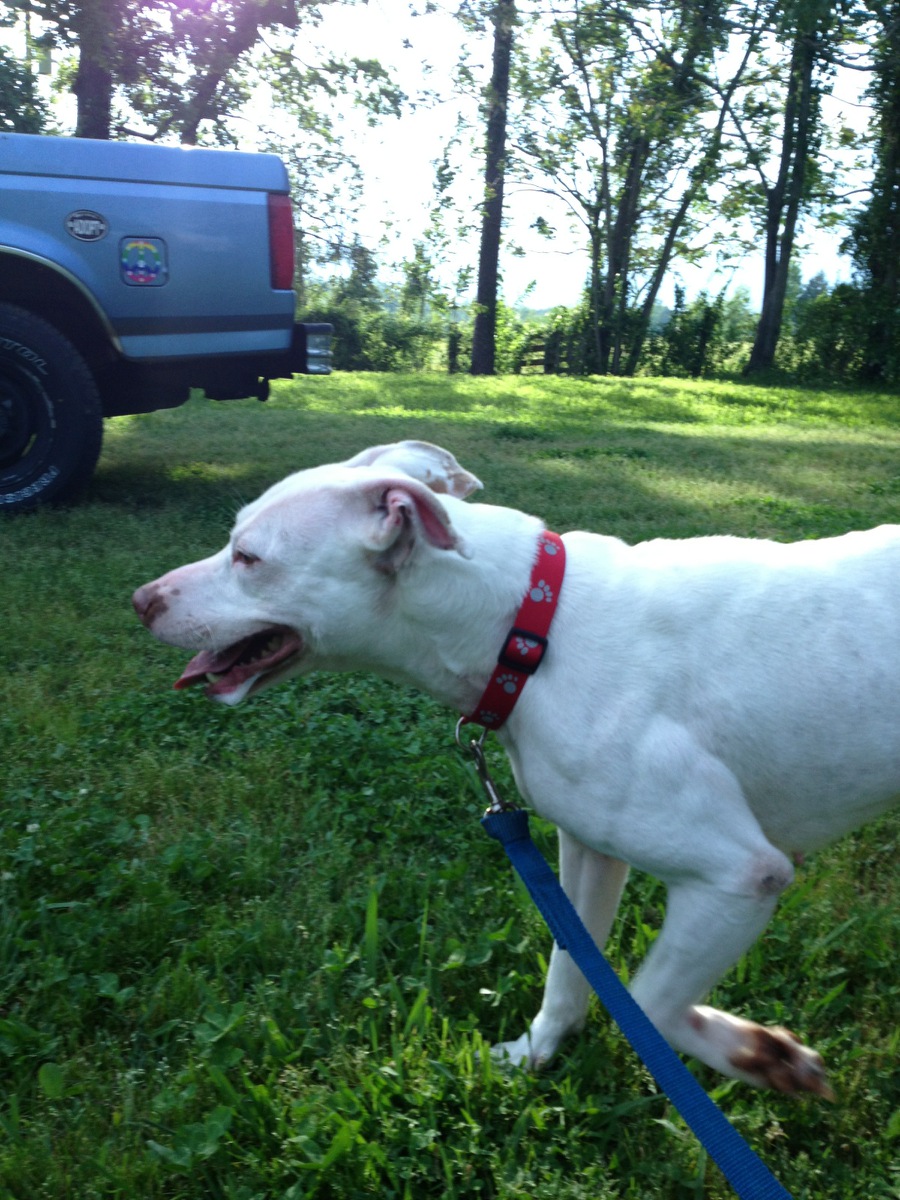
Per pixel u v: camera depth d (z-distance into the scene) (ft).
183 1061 7.99
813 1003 8.73
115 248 20.98
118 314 21.18
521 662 7.45
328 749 12.63
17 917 9.30
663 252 98.94
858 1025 8.60
